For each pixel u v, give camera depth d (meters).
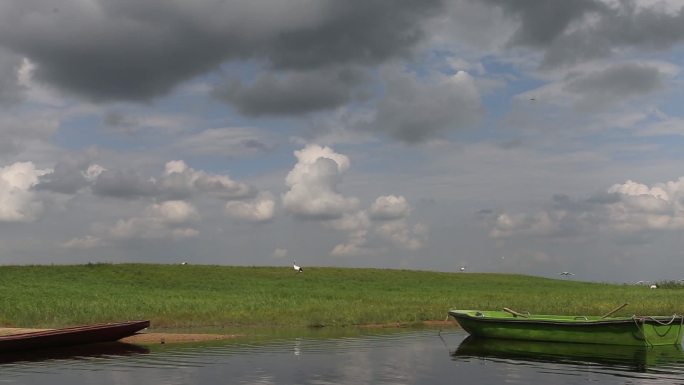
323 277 70.06
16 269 60.25
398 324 35.94
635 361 22.22
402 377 19.38
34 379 19.06
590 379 19.02
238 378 19.11
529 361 22.31
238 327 33.59
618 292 64.31
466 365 21.44
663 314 41.19
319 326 34.69
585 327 26.39
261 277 66.81
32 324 32.66
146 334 30.12
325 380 18.86
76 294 45.19
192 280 60.91
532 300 50.31
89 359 22.67
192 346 26.03
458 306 44.28
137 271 64.31
